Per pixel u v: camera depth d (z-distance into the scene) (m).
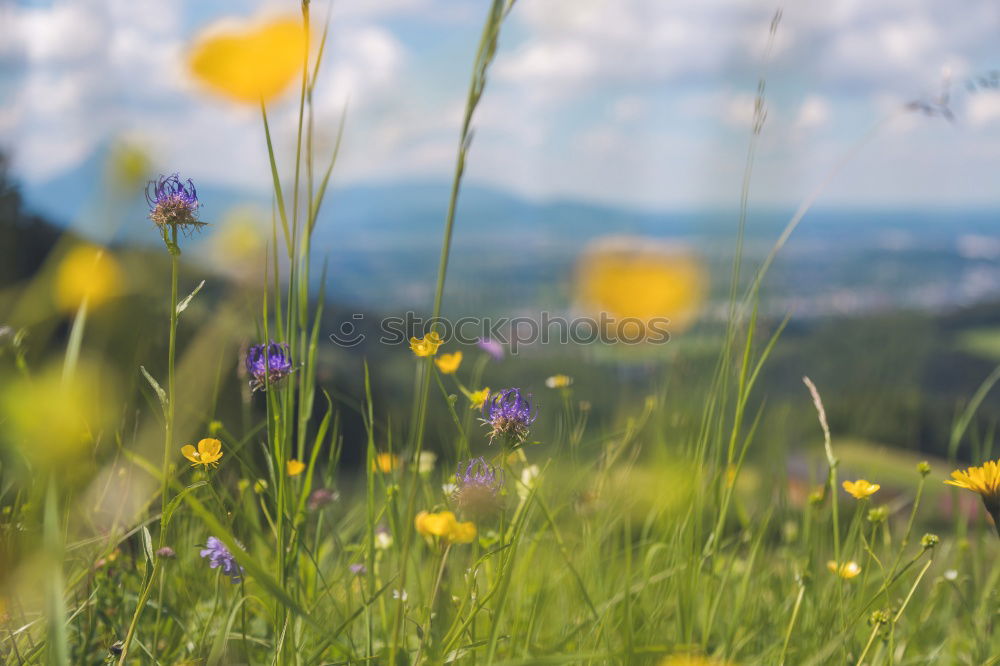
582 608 1.75
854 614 1.64
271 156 1.11
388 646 1.38
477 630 1.51
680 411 1.64
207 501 1.51
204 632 1.34
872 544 1.71
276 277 1.30
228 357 1.42
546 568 1.86
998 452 2.62
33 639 1.31
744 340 1.46
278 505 1.25
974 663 1.81
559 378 1.86
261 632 1.64
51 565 0.77
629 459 1.87
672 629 1.72
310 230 1.33
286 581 1.30
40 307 0.81
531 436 1.32
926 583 2.36
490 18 0.92
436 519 1.07
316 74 1.09
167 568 1.50
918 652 1.95
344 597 1.70
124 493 1.16
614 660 1.21
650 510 1.69
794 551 2.29
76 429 0.55
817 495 1.99
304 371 1.52
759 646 1.82
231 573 1.34
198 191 0.95
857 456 4.54
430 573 1.63
